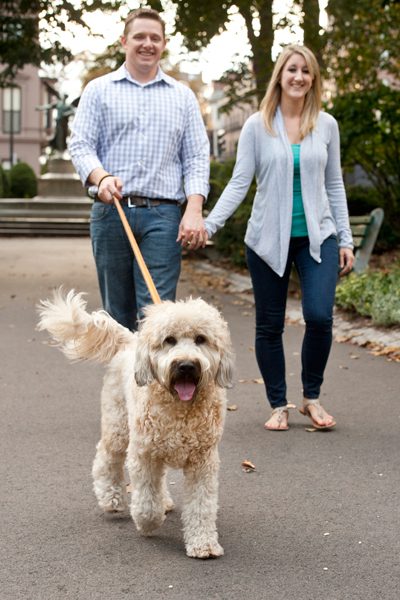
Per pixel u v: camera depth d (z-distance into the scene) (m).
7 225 33.47
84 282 16.98
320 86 6.61
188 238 5.88
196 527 4.34
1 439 6.46
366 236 12.67
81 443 6.35
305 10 18.47
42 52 19.92
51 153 42.94
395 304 10.48
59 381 8.50
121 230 6.02
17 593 3.93
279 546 4.48
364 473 5.64
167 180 6.05
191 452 4.26
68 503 5.12
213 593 3.93
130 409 4.43
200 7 18.28
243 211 17.36
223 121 68.06
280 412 6.73
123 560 4.30
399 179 17.94
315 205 6.50
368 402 7.51
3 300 14.37
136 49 6.00
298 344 10.24
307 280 6.54
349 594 3.92
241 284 16.03
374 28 20.08
